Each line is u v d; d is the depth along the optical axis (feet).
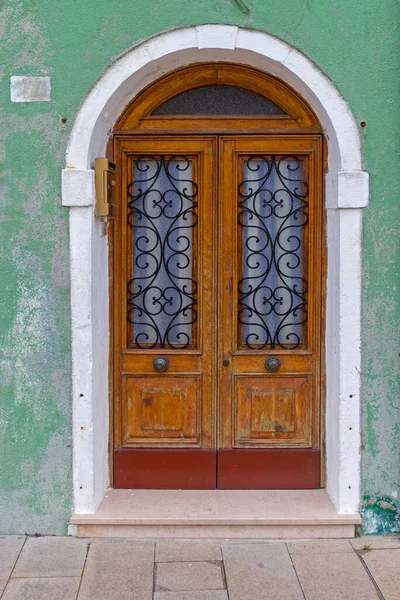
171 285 14.48
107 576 12.21
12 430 13.56
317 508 13.79
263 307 14.46
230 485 14.58
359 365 13.37
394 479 13.58
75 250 13.20
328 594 11.67
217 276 14.35
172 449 14.57
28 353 13.46
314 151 14.14
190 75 14.08
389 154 13.14
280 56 13.07
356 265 13.21
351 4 13.00
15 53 13.07
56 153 13.16
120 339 14.47
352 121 13.09
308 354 14.40
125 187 14.29
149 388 14.57
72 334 13.32
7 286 13.39
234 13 12.99
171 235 14.43
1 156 13.19
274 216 14.35
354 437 13.46
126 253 14.39
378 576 12.20
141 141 14.25
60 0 13.01
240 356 14.46
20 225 13.29
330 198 13.67
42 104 13.09
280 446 14.57
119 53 13.06
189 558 12.78
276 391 14.51
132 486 14.57
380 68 13.06
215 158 14.25
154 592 11.73
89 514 13.53
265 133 14.10
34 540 13.47
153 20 13.01
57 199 13.21
